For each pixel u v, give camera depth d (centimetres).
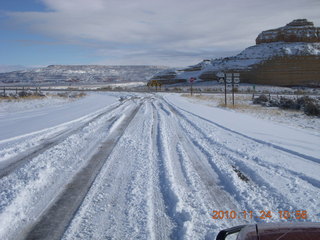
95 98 5212
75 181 671
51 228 449
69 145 1084
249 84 13775
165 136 1258
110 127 1516
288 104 3428
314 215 484
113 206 528
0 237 422
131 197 568
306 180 679
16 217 483
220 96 6056
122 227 450
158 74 18500
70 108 2917
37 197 574
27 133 1360
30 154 955
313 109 2609
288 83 13900
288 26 18738
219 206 529
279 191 597
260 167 777
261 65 14725
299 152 939
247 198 562
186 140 1182
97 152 966
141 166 788
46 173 727
